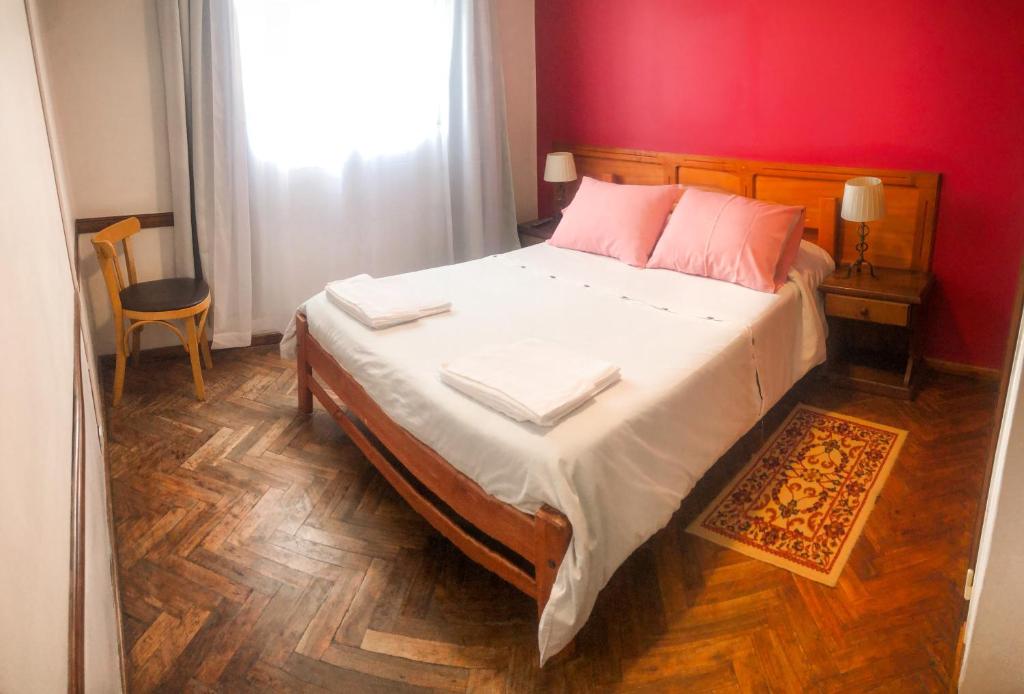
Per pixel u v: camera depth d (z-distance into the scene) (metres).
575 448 1.98
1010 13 2.99
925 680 1.92
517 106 4.70
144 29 3.49
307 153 3.96
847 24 3.37
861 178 3.35
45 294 1.32
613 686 1.95
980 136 3.18
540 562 1.95
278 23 3.67
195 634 2.14
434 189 4.38
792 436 3.10
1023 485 1.28
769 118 3.72
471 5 4.14
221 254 3.82
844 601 2.21
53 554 0.87
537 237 4.67
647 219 3.63
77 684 0.82
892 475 2.81
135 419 3.34
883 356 3.68
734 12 3.69
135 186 3.69
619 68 4.24
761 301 3.07
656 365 2.48
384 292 3.06
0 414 0.69
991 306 3.35
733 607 2.20
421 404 2.33
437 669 2.02
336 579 2.36
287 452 3.08
